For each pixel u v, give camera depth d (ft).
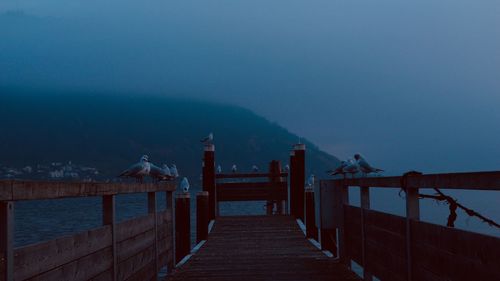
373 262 22.49
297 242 44.93
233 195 69.77
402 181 17.35
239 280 27.35
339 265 29.71
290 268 30.63
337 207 29.35
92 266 15.58
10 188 10.61
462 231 13.25
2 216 10.63
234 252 39.37
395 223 19.17
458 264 13.51
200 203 48.83
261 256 36.58
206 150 62.39
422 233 16.16
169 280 27.71
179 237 46.37
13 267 10.84
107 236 16.97
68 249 13.70
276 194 70.08
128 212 193.77
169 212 29.12
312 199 47.85
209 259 35.45
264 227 54.49
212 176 62.23
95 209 264.72
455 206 16.31
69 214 221.25
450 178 13.76
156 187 24.99
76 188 13.98
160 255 26.25
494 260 11.61
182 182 47.32
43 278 12.24
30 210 257.55
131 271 20.22
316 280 26.50
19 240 117.39
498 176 11.28
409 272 17.21
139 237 21.70
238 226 55.57
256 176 70.18
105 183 16.49
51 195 12.48
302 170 61.57
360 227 25.04
